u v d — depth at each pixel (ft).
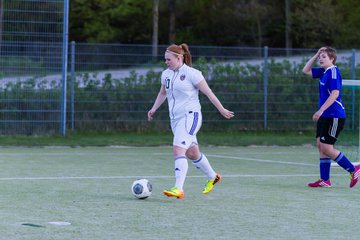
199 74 92.12
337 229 72.90
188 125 92.12
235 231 70.64
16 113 189.06
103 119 201.05
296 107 216.95
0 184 105.81
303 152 181.68
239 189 105.09
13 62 187.32
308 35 422.00
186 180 116.47
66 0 188.75
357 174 108.58
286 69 216.13
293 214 82.07
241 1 458.91
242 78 213.05
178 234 68.39
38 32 188.14
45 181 110.83
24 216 77.00
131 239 65.46
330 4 432.66
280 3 460.14
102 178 116.88
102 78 200.54
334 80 107.86
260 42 447.83
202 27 464.65
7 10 185.37
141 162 147.74
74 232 68.13
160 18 465.47
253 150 186.50
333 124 108.27
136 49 203.31
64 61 191.01
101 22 436.76
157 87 204.74
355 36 419.74
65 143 185.98
